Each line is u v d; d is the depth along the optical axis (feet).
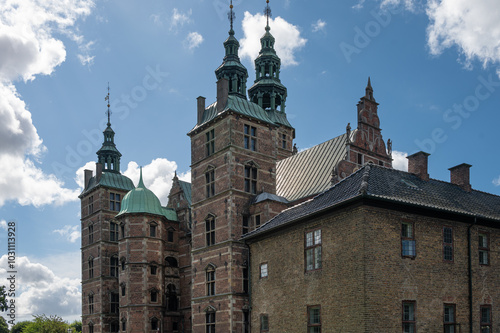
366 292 81.51
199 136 156.87
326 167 153.48
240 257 139.03
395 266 85.46
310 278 94.84
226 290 136.26
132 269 177.88
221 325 135.95
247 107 153.69
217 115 148.97
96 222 218.38
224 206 142.82
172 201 202.69
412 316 85.76
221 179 145.69
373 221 85.05
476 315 93.30
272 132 156.56
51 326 267.18
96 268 213.87
